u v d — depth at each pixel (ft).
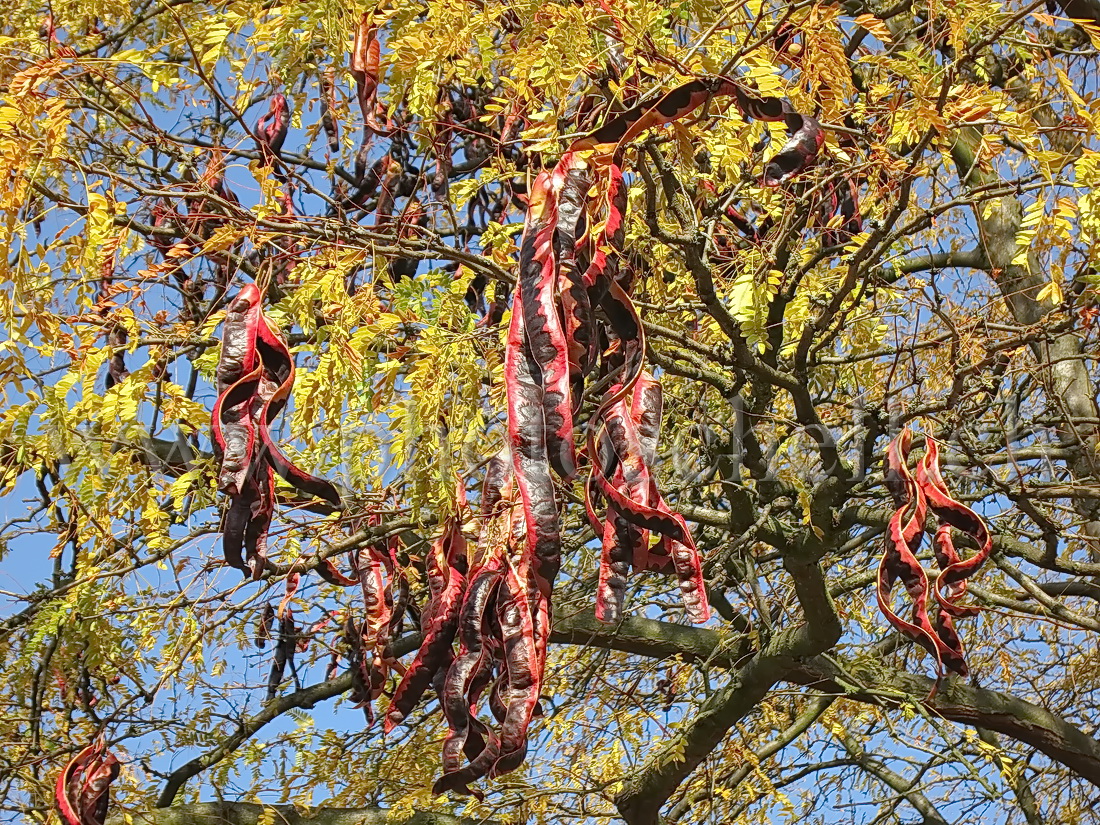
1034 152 9.95
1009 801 26.63
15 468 12.61
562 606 20.85
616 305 8.54
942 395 16.34
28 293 10.45
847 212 15.47
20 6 13.79
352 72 11.95
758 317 11.20
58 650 16.93
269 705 20.76
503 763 8.53
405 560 16.74
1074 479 20.15
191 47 11.09
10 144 9.44
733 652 20.26
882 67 11.98
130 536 13.76
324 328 10.71
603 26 9.43
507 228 12.46
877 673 20.99
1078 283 13.98
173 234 13.38
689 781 22.35
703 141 10.61
